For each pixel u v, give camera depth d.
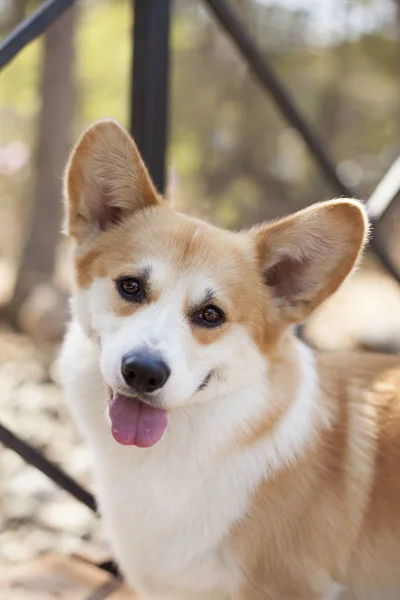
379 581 1.22
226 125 5.59
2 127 4.87
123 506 1.20
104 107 4.90
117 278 1.18
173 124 5.46
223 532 1.18
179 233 1.20
